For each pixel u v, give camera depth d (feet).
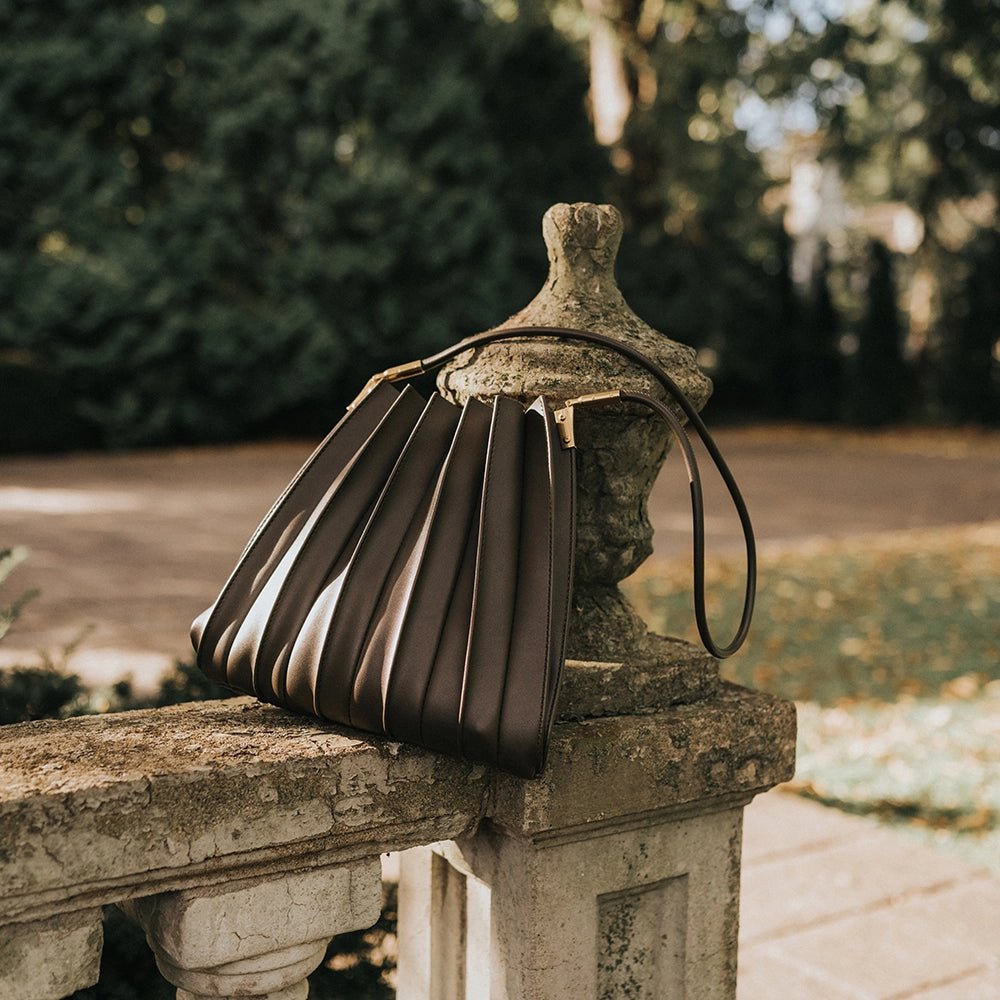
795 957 10.03
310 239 62.18
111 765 4.00
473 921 5.37
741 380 81.46
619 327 5.22
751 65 68.39
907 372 79.92
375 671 4.39
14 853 3.65
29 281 57.93
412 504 4.71
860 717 17.37
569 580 4.50
